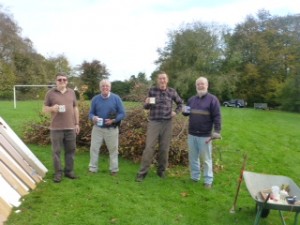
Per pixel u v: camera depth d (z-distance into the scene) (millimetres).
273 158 9641
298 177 7820
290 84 35812
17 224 4410
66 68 43031
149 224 4703
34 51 41406
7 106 20172
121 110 6633
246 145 11531
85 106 9141
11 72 35719
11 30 38125
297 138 14297
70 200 5289
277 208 4340
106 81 6508
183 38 43844
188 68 43000
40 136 9227
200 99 6363
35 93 26500
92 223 4602
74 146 6277
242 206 5625
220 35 44344
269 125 19234
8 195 4891
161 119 6480
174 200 5668
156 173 7062
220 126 6172
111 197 5516
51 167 7121
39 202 5152
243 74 45938
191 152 6586
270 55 44469
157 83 6578
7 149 5797
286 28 45406
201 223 4902
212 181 6609
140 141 7883
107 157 8188
